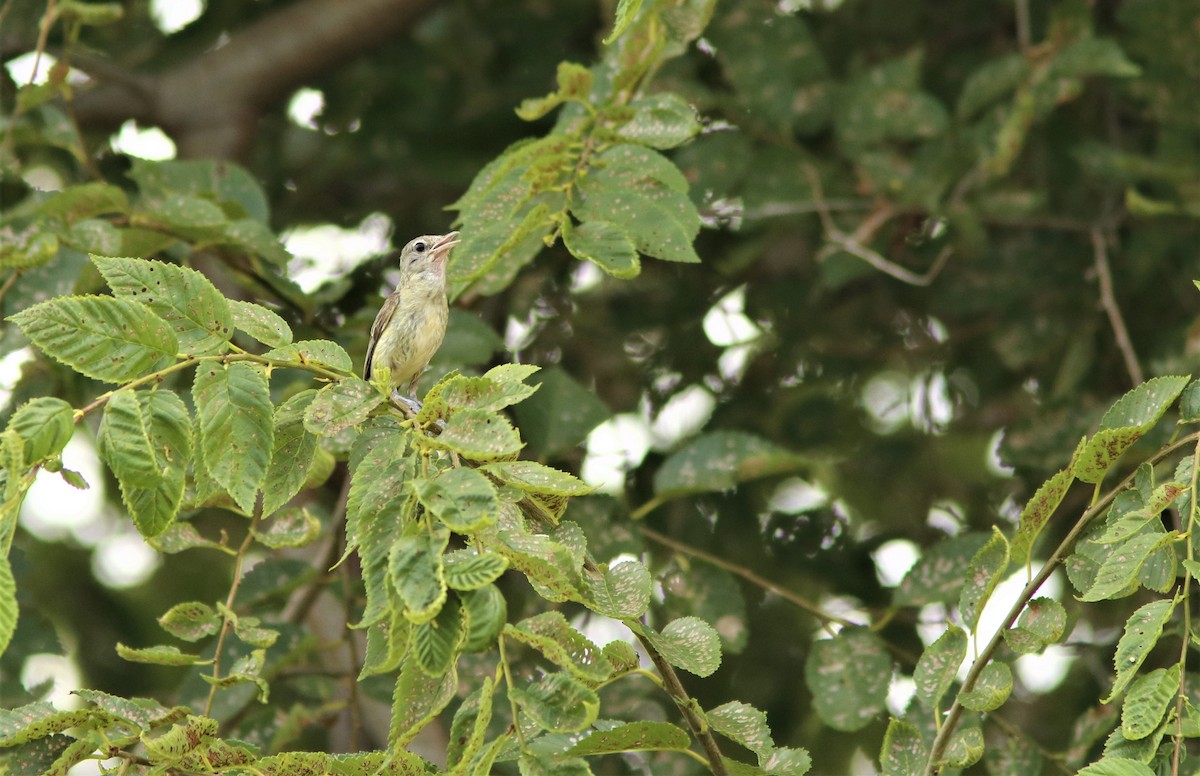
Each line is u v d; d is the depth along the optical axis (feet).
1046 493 20.52
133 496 16.44
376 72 49.85
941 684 21.59
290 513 25.31
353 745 33.06
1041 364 46.60
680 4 29.04
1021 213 43.73
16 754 18.71
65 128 36.40
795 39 42.50
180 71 47.80
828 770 41.27
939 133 41.75
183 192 36.83
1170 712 18.89
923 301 47.39
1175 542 19.70
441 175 48.32
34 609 34.01
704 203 42.55
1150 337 45.24
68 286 33.04
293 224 49.03
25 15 45.88
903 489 45.88
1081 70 39.60
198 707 32.55
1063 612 20.81
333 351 18.12
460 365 36.22
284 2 51.31
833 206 42.70
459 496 15.42
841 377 47.44
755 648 43.21
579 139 25.18
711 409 46.32
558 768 16.62
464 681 31.04
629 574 19.79
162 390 16.75
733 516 43.91
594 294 47.32
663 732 19.77
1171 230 43.47
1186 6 41.96
